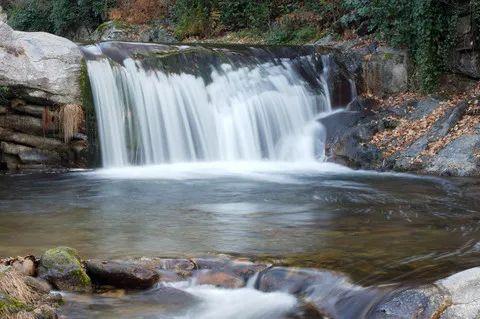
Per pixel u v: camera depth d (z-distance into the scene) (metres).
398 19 15.88
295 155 14.47
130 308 5.64
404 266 6.18
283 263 6.35
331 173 12.95
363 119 14.88
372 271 6.05
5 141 13.33
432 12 15.16
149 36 25.08
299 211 9.16
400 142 13.64
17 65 12.77
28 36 13.26
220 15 23.33
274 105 15.02
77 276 5.97
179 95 14.12
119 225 8.23
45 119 13.22
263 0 22.22
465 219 8.56
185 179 12.16
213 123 14.33
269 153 14.67
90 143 13.41
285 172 13.08
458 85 15.25
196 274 6.23
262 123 14.79
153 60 14.16
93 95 13.38
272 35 20.81
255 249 6.89
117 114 13.56
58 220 8.56
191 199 10.16
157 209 9.34
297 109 15.27
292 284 5.95
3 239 7.44
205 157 14.19
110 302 5.75
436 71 15.32
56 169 13.36
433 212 9.05
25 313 5.23
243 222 8.39
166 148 13.89
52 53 13.11
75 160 13.43
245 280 6.15
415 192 10.70
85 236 7.59
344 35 18.14
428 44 15.23
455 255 6.57
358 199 10.12
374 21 16.48
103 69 13.54
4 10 31.56
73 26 29.27
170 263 6.36
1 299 5.29
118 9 26.72
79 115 13.27
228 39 22.42
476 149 12.44
